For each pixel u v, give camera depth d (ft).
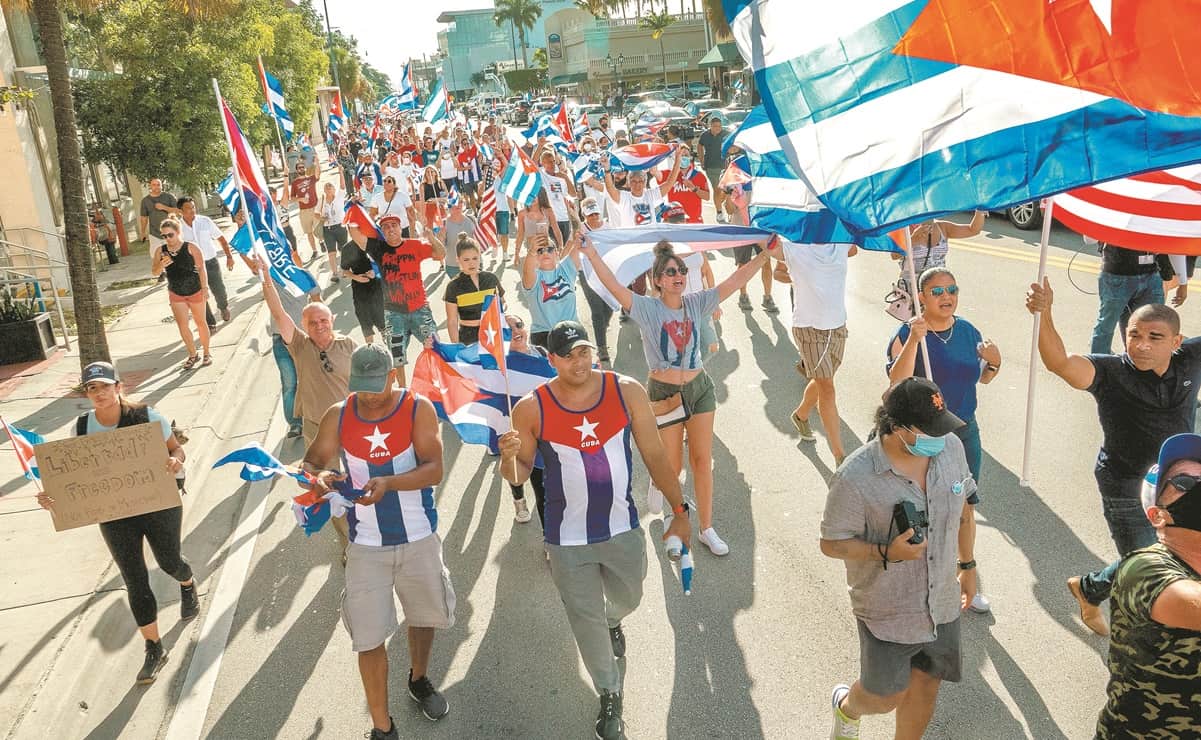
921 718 11.71
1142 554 8.29
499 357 14.56
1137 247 17.51
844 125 12.93
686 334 17.74
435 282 48.01
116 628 17.51
